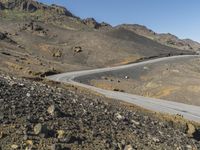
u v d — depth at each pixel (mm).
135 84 96500
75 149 11984
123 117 19469
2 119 12602
